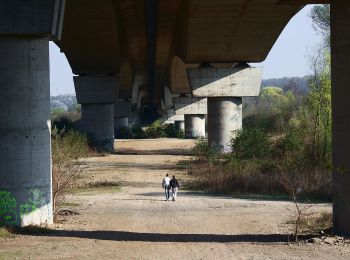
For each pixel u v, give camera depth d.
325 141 52.62
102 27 58.75
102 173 55.34
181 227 26.27
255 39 57.53
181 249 20.72
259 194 41.59
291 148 53.94
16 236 23.14
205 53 61.88
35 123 24.72
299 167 48.34
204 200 37.53
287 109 95.25
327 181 41.06
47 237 23.06
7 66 24.34
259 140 54.88
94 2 53.59
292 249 20.38
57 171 35.88
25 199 24.66
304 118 58.78
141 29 75.31
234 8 50.97
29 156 24.64
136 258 19.05
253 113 134.62
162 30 75.62
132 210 32.38
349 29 21.36
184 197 39.50
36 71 24.67
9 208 24.50
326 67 57.31
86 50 67.25
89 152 73.06
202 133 126.44
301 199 38.00
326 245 20.69
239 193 42.09
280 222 27.59
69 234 23.89
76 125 109.50
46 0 24.08
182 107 117.12
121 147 97.31
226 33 55.97
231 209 32.84
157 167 61.25
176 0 58.97
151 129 138.38
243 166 50.28
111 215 30.16
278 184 42.25
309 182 41.38
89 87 77.00
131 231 25.02
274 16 52.12
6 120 24.36
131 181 49.75
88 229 25.33
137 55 100.69
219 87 65.69
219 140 65.75
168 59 102.38
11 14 23.94
